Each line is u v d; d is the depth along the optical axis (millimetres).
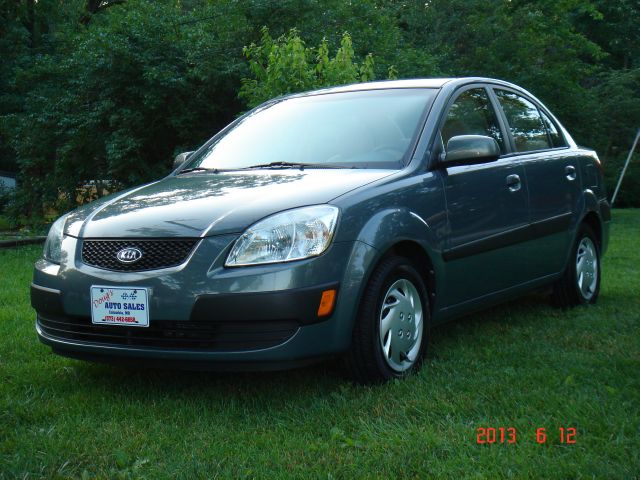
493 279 4535
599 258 5855
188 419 3262
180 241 3377
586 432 2906
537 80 19672
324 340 3373
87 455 2854
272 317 3240
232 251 3311
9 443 2947
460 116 4547
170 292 3303
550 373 3732
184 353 3316
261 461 2738
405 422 3096
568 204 5371
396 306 3717
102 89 14922
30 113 16484
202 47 14336
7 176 25375
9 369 4082
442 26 20047
